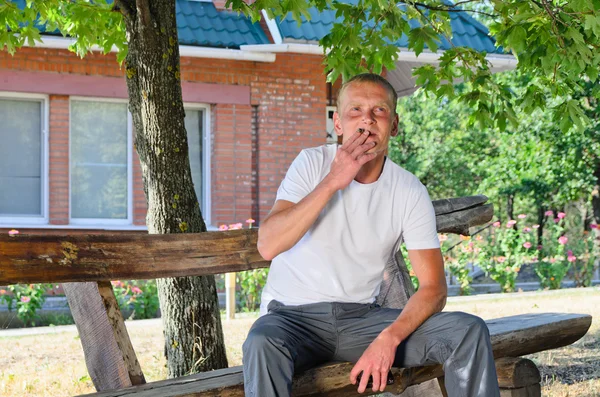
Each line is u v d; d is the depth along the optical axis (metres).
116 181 12.79
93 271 3.22
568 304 9.62
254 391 2.79
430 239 3.26
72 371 6.12
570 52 4.86
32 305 10.80
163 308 4.95
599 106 18.59
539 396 3.67
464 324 2.95
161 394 2.87
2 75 11.89
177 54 5.00
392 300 4.21
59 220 12.27
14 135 12.22
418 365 3.12
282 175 13.27
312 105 13.41
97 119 12.70
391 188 3.26
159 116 4.90
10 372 6.15
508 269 13.60
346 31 5.71
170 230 4.91
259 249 3.09
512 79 20.44
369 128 3.17
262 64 13.16
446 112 30.17
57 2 6.64
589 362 6.03
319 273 3.19
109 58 12.47
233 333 7.94
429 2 5.95
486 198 5.01
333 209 3.19
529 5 4.89
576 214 24.75
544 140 20.20
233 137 13.01
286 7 4.88
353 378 2.96
